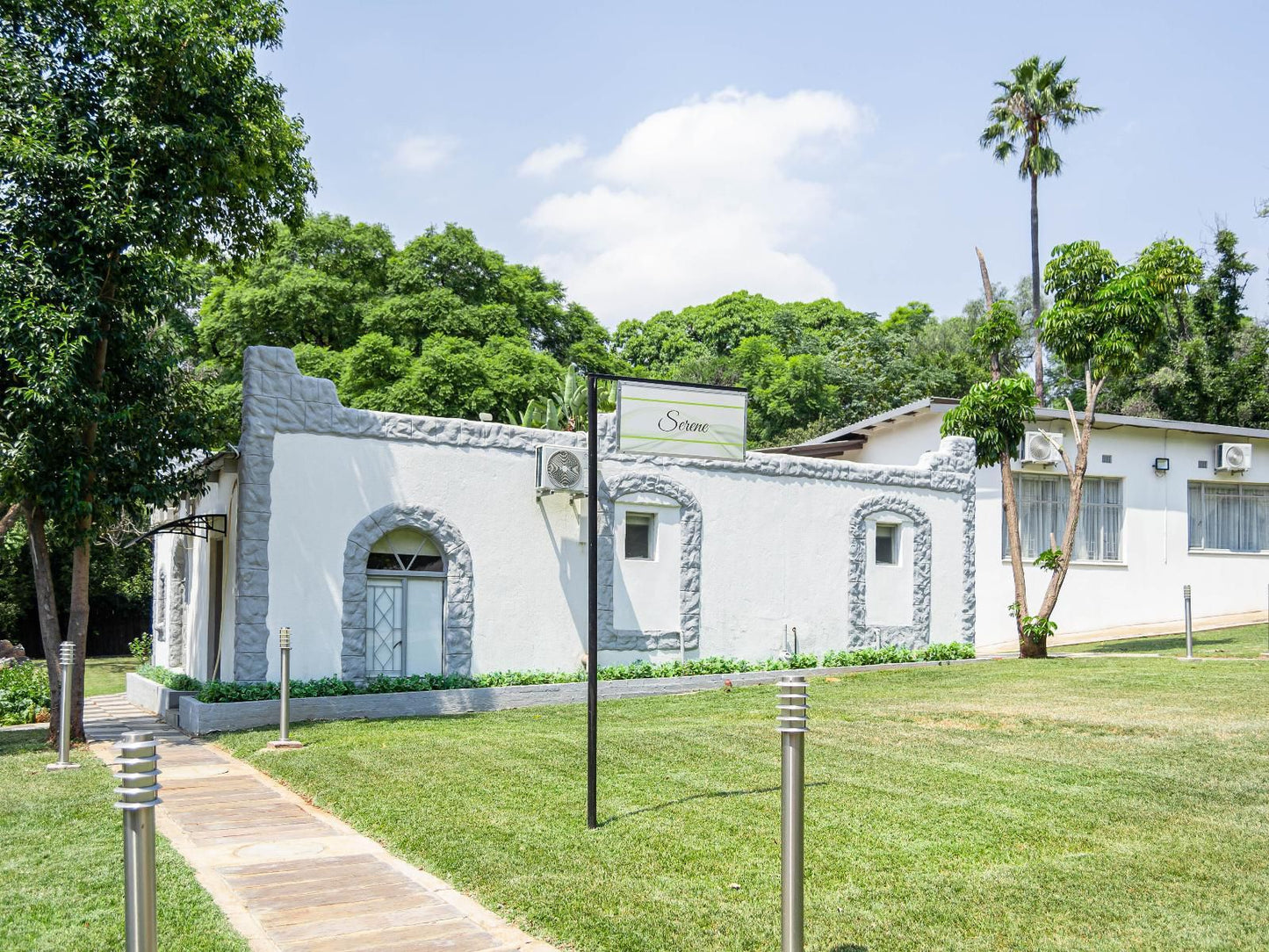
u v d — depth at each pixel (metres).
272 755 10.39
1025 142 30.42
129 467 12.01
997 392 18.14
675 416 8.34
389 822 7.51
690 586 16.23
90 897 5.84
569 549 15.43
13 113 11.12
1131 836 6.87
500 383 28.52
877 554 18.22
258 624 13.13
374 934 5.39
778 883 6.02
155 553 21.33
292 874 6.45
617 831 7.14
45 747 11.73
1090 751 9.37
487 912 5.74
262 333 30.16
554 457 14.85
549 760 9.57
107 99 11.60
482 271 32.66
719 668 16.03
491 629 14.72
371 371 28.16
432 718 13.07
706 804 7.80
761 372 41.56
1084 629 21.88
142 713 16.23
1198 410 32.97
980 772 8.68
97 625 31.58
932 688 14.09
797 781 4.57
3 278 10.68
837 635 17.45
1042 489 21.83
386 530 14.02
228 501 14.30
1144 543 22.55
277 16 13.38
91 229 11.06
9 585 28.19
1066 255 18.05
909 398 39.06
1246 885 5.92
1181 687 12.88
